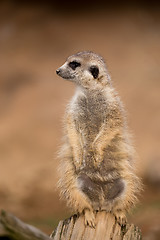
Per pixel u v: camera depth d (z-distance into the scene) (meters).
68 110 6.65
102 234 5.31
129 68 21.91
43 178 15.28
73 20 27.36
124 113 6.67
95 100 6.62
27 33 26.20
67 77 6.96
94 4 29.06
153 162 15.19
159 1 28.70
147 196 13.84
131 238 5.21
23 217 12.32
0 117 19.23
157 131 17.22
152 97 19.38
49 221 11.62
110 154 6.16
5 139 17.50
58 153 6.42
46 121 18.38
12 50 24.70
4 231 3.83
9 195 14.46
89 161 6.17
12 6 28.92
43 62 23.41
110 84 6.85
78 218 5.51
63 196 6.03
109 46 24.19
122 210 5.75
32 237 3.94
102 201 5.87
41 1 29.44
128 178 5.94
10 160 16.33
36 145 17.05
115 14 27.78
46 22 27.11
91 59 6.92
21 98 20.44
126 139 6.39
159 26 26.38
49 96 20.22
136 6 28.45
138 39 24.97
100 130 6.46
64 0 29.36
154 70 21.80
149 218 10.95
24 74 22.41
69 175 5.98
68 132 6.37
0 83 21.73
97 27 26.38
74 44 24.62
